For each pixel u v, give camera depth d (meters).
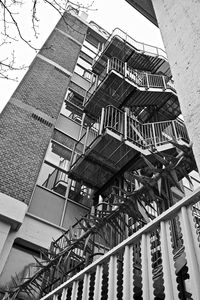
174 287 1.91
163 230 2.18
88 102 13.50
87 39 19.28
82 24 19.97
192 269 1.78
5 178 9.35
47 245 8.79
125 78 12.41
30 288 5.65
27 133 11.21
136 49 16.72
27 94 12.76
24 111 11.94
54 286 4.99
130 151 9.59
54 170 11.11
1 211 8.40
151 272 2.14
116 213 2.95
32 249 8.59
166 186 2.55
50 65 15.19
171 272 1.98
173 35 2.54
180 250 3.32
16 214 8.59
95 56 18.30
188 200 2.05
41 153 10.93
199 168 1.77
